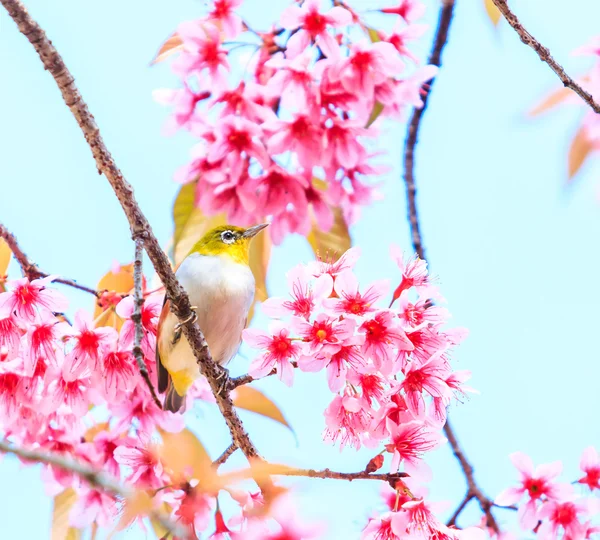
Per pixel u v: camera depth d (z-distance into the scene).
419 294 9.50
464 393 9.79
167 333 11.07
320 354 9.02
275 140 10.26
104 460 10.69
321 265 9.70
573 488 10.23
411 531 9.07
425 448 9.06
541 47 9.41
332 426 9.26
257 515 8.12
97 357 10.30
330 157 10.35
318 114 10.13
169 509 9.62
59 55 8.72
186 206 11.34
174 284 9.61
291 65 9.95
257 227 11.84
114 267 11.02
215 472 6.55
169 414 10.94
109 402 10.62
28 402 10.33
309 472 8.93
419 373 9.18
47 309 10.14
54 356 10.26
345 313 9.05
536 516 10.19
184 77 10.22
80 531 10.84
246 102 10.25
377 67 10.16
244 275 12.84
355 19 10.55
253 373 9.38
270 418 10.40
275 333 9.39
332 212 11.80
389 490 9.57
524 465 10.38
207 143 10.55
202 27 10.10
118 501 10.08
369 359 9.02
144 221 9.34
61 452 10.76
